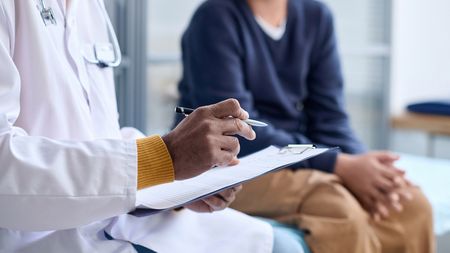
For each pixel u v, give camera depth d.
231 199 1.02
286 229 1.30
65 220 0.78
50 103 0.86
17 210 0.75
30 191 0.75
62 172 0.77
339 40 3.13
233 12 1.62
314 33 1.73
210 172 0.98
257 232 1.03
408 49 3.44
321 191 1.39
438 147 3.15
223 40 1.57
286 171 1.47
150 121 2.35
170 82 2.41
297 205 1.38
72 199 0.77
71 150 0.78
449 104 3.13
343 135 1.74
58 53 0.89
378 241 1.41
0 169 0.74
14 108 0.80
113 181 0.79
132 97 2.20
